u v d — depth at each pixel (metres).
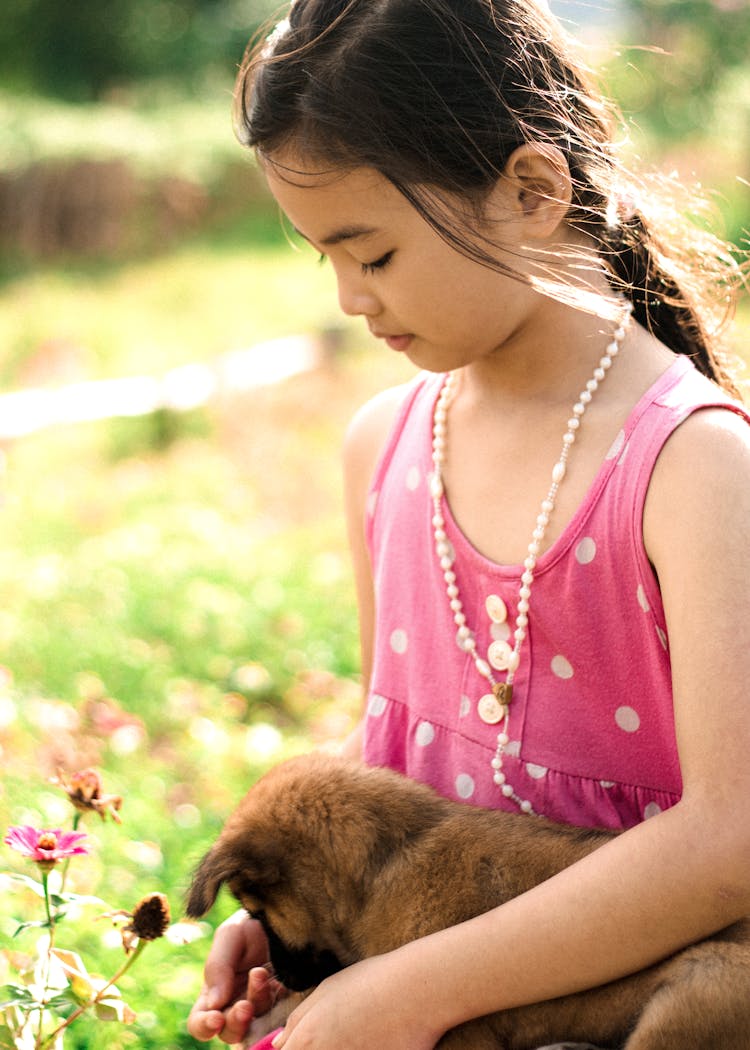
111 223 24.97
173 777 6.14
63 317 19.14
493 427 2.66
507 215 2.39
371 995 2.33
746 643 2.20
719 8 23.52
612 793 2.54
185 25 37.75
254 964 2.89
